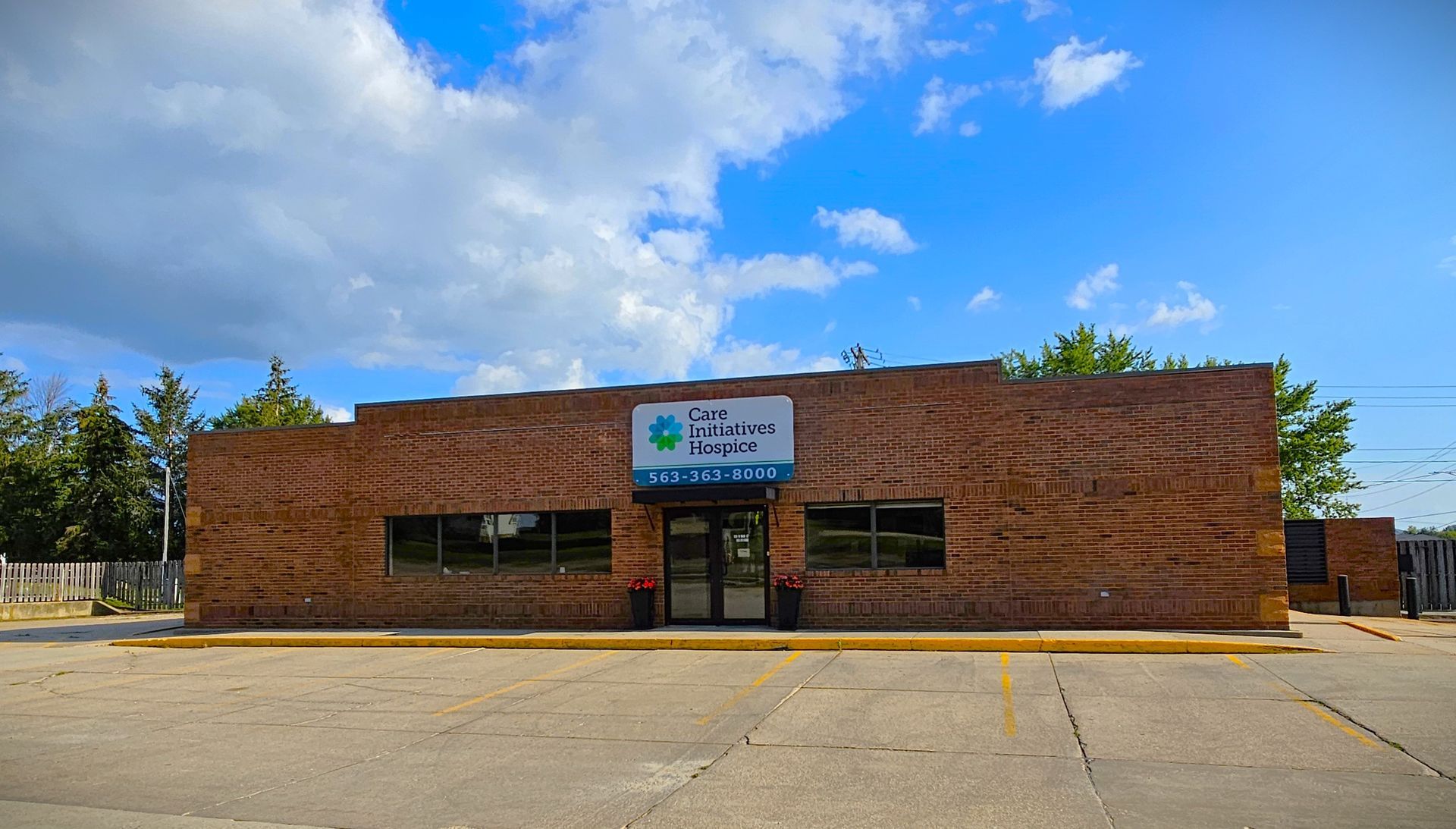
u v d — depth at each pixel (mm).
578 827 7574
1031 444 18750
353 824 7789
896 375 19484
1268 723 10602
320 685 14992
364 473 22453
